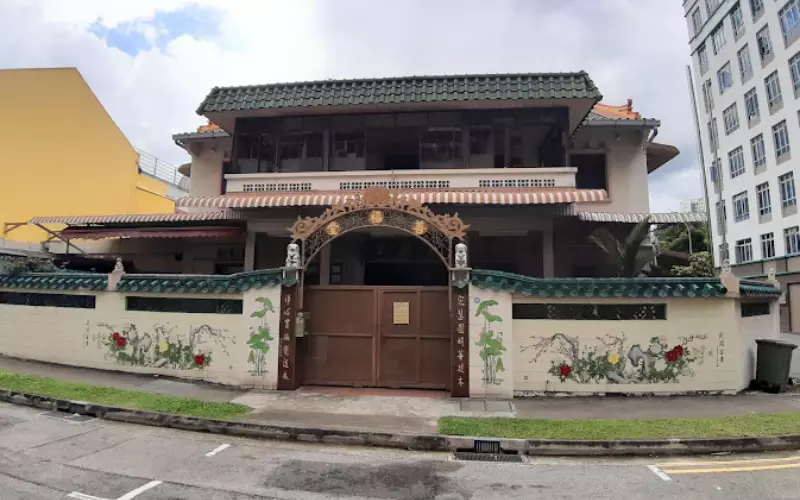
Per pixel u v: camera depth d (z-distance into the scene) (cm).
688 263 2180
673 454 635
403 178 1321
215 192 1680
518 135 1347
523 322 913
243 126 1416
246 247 1375
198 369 998
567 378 902
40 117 1888
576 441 639
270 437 697
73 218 1451
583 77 1301
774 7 2973
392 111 1363
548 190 1240
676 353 908
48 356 1151
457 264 916
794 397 901
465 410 806
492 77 1323
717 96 3588
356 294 988
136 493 492
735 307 921
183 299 1033
